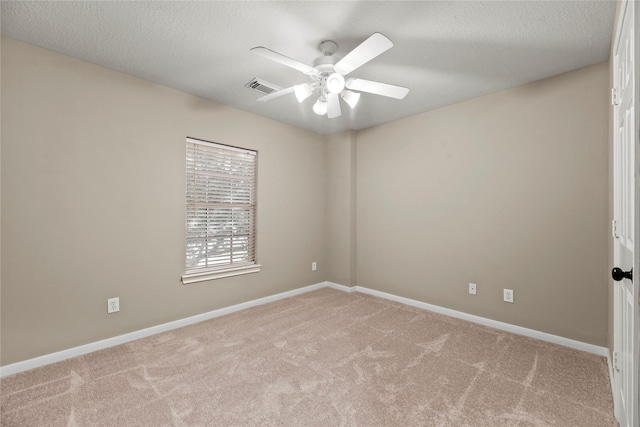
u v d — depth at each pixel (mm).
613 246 1909
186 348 2449
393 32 1949
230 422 1593
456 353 2365
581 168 2416
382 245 3871
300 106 3305
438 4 1685
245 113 3432
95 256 2410
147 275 2703
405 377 2023
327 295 3977
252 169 3570
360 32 1955
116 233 2520
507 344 2523
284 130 3854
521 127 2727
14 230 2061
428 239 3408
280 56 1770
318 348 2449
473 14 1769
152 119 2721
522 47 2113
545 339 2592
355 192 4176
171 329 2840
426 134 3422
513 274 2781
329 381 1975
